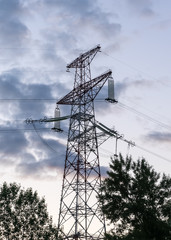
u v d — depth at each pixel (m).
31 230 39.78
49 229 40.47
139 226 32.72
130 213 33.31
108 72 46.38
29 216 40.38
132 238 31.89
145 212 33.00
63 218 44.50
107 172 36.41
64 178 47.41
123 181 35.19
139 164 35.91
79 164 47.03
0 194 40.59
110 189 35.34
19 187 41.62
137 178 35.03
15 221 39.34
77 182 45.78
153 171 35.44
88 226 42.97
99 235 42.41
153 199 33.91
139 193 34.31
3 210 39.84
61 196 46.41
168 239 31.73
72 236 42.09
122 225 33.34
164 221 33.03
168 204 33.91
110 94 45.47
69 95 52.00
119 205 34.38
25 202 40.78
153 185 34.59
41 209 40.94
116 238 32.56
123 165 36.16
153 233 31.86
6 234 38.94
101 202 35.53
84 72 52.22
